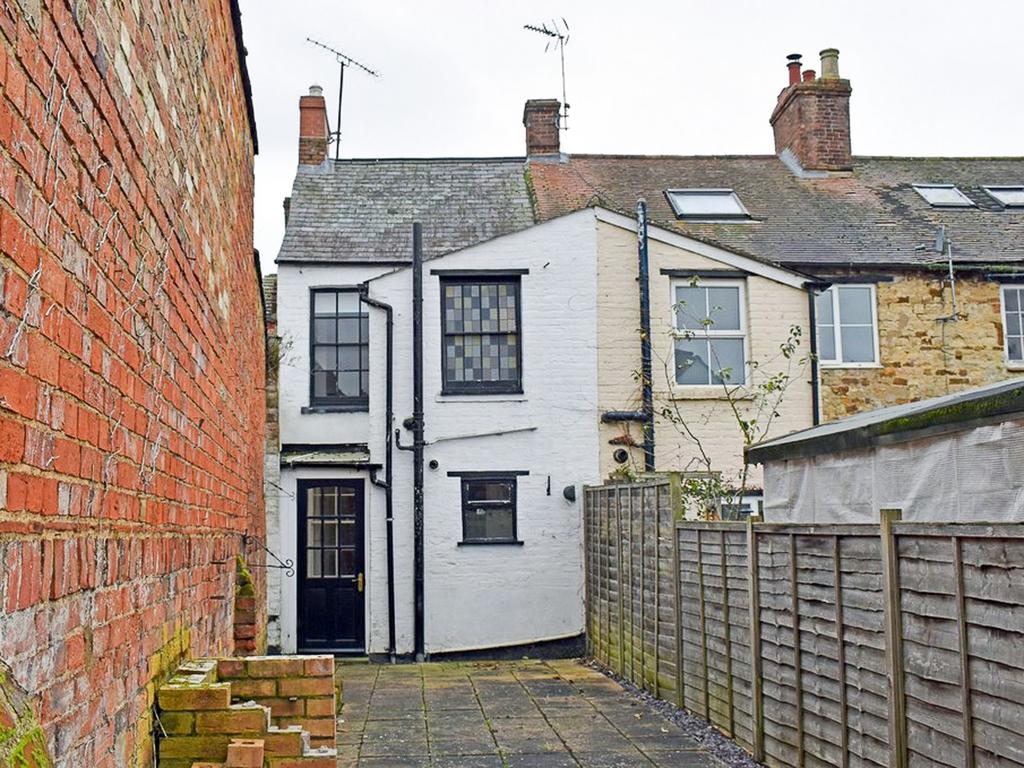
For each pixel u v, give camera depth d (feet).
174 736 12.89
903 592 17.26
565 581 44.09
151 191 11.78
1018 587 14.10
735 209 54.44
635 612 34.76
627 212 45.96
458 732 27.35
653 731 27.27
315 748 14.96
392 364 45.14
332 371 47.37
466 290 45.68
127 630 10.71
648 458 44.39
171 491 13.57
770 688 23.27
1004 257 49.47
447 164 57.77
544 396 44.93
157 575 12.57
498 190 55.21
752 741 24.22
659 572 31.94
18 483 6.91
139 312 11.14
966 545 15.42
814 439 26.30
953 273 49.06
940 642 16.10
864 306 48.88
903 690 17.19
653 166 59.77
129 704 10.89
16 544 6.87
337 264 47.34
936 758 16.17
